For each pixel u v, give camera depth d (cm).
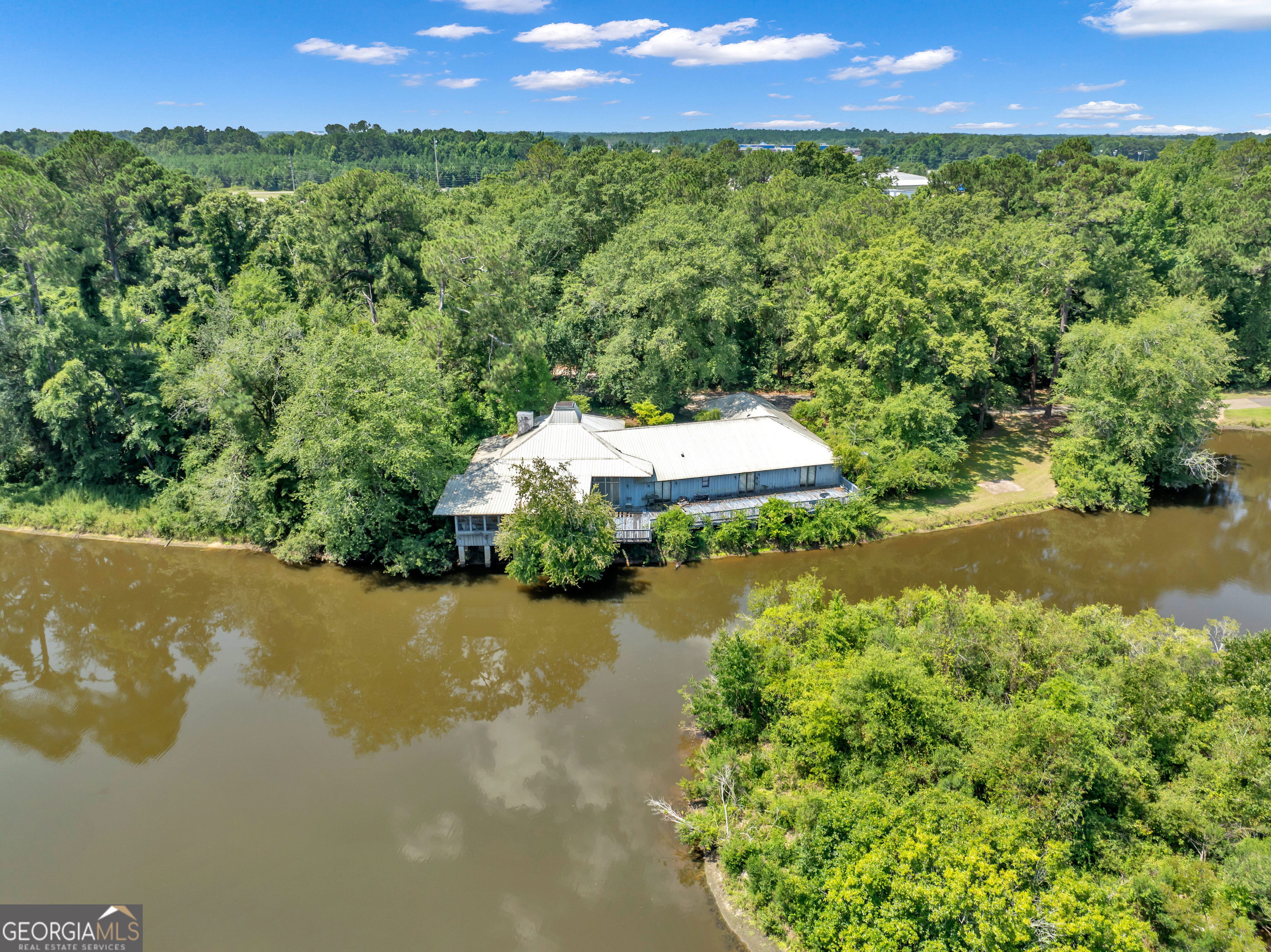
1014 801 2327
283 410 4916
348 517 4622
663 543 4978
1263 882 2092
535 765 3306
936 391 5897
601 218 8725
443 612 4531
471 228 6575
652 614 4488
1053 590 4681
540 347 6594
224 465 5097
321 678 4031
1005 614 3195
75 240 6209
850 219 7519
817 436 5719
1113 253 7362
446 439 5359
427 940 2489
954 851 2064
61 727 3634
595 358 7056
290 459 4788
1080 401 5922
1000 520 5597
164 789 3203
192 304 6888
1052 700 2573
